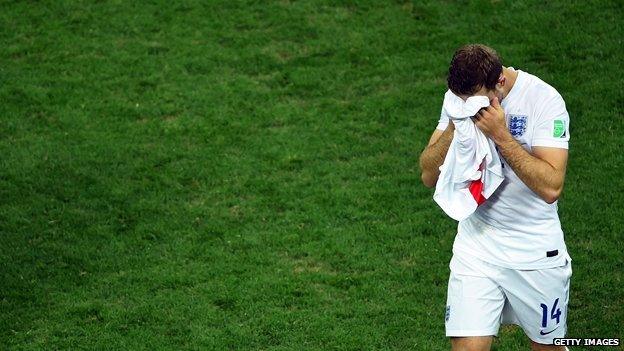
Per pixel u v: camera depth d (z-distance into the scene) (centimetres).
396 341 2434
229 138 3447
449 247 2833
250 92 3709
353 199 3083
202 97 3688
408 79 3731
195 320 2541
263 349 2422
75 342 2461
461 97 1884
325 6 4191
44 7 4256
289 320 2530
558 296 2070
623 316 2500
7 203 3092
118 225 2988
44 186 3181
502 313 2109
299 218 2998
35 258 2828
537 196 1981
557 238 2036
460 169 1931
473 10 4062
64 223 2995
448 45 3884
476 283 2044
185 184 3198
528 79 1958
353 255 2809
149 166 3294
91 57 3950
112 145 3416
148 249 2866
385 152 3341
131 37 4062
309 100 3656
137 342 2453
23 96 3706
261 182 3192
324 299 2619
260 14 4169
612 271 2672
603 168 3133
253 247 2867
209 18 4156
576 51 3741
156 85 3769
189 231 2953
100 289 2683
